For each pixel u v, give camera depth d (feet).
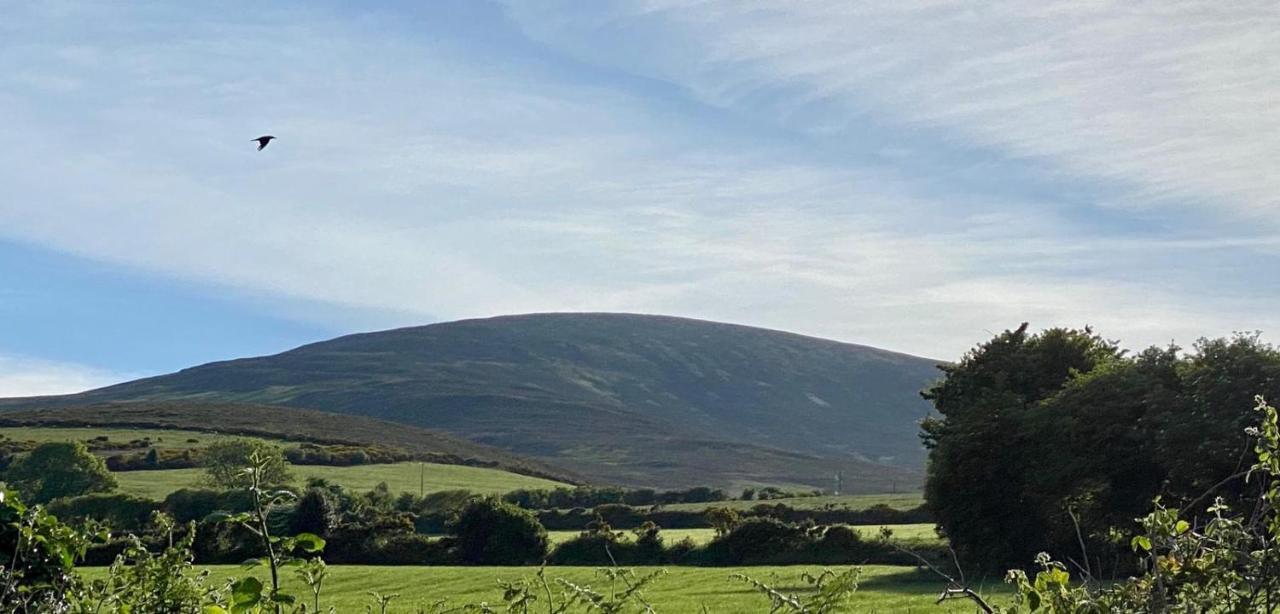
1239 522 18.92
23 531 21.72
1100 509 173.27
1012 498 183.42
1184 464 161.89
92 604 21.98
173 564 21.44
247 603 18.47
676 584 152.05
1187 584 18.84
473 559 221.25
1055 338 211.20
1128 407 172.35
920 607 111.04
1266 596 18.40
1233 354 166.40
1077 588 19.17
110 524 22.97
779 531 217.77
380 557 220.23
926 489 198.70
